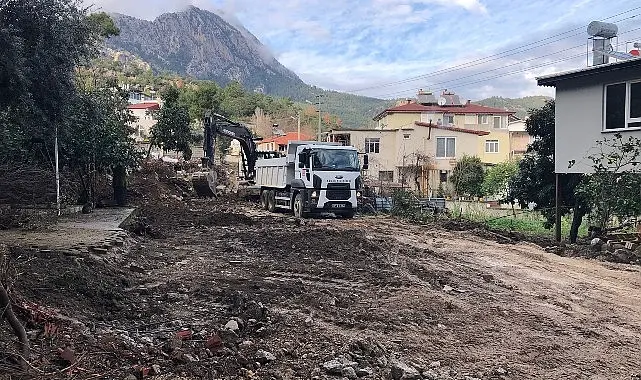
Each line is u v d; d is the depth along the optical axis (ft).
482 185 145.28
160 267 39.65
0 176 53.67
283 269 39.78
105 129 68.28
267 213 89.30
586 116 64.39
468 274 39.75
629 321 28.55
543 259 47.16
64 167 66.03
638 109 58.90
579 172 65.31
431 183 168.35
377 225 72.95
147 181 102.47
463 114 219.82
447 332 25.64
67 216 57.93
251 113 303.89
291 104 351.67
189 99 227.61
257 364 20.20
